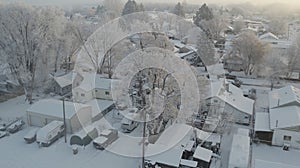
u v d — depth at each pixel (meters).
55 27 33.78
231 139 22.97
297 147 22.20
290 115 23.86
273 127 22.47
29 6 33.78
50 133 21.91
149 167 18.42
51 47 33.38
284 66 39.78
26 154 20.58
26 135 22.30
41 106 25.14
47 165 19.25
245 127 25.22
